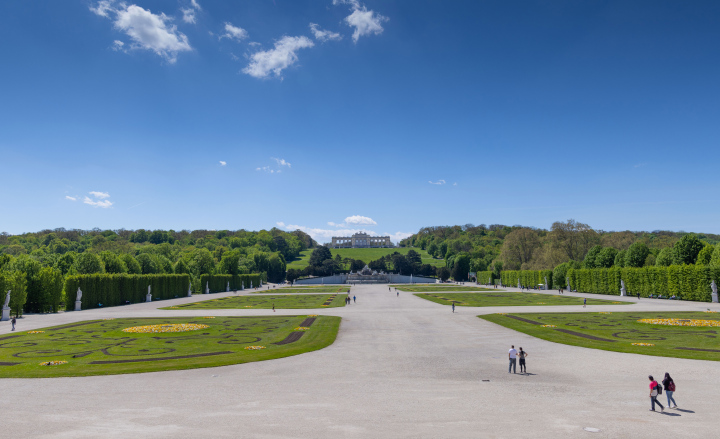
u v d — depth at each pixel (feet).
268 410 61.36
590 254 420.77
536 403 64.69
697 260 298.97
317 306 255.91
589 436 50.42
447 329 151.02
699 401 64.95
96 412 60.64
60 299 242.37
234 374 85.81
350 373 86.53
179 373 86.84
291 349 111.96
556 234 470.80
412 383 78.07
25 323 174.91
